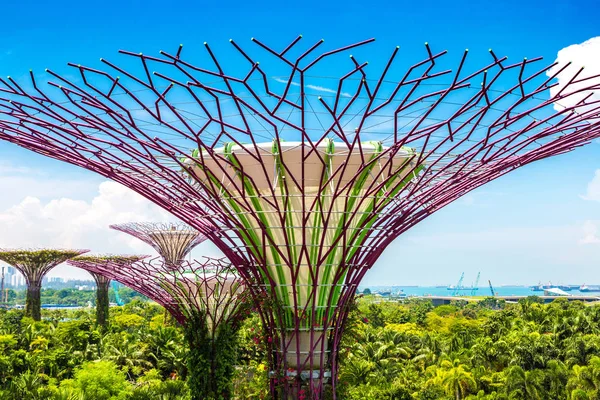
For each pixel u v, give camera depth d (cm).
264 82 1568
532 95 1716
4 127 1959
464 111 1712
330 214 2206
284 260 2211
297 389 2298
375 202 2216
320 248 2172
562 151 2147
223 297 3394
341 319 2388
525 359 5447
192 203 2344
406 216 2338
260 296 2362
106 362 4644
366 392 4500
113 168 2141
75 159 2120
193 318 3441
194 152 2205
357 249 2350
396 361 5903
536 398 4706
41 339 6003
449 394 4825
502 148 2000
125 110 1777
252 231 2300
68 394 3947
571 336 6644
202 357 3344
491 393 4778
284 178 2103
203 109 1739
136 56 1527
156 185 2300
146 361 5591
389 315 10650
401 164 2162
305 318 2319
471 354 5900
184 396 4144
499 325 7831
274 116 1692
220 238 2436
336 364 2398
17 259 6994
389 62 1553
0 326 6994
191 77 1582
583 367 4738
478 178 2236
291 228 2225
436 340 6888
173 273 3516
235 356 3425
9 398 4078
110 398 4034
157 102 1711
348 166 2139
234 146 2123
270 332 2384
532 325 7700
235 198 2183
